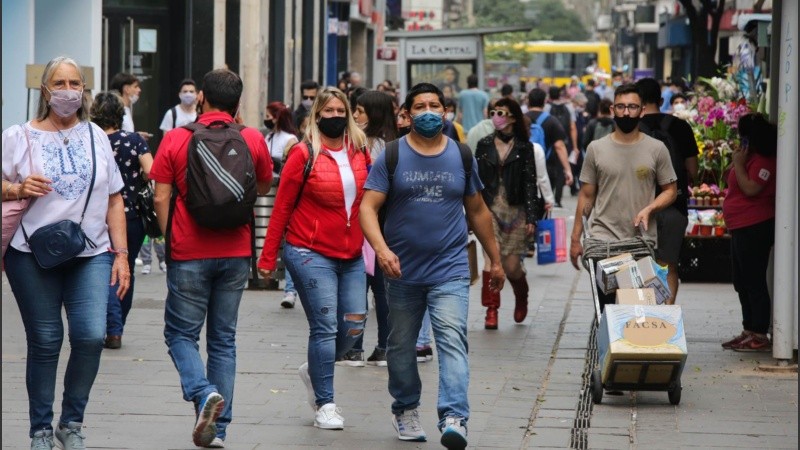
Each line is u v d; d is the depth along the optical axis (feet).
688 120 172.14
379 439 83.10
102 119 111.75
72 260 74.08
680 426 87.40
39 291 73.77
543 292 157.28
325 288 84.94
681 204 111.24
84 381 75.15
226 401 80.48
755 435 84.89
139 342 117.39
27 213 73.26
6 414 88.22
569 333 126.72
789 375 104.88
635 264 95.76
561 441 83.30
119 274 76.18
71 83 73.00
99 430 83.97
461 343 77.82
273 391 97.76
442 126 77.71
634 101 101.40
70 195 73.51
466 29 391.86
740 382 102.22
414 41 394.11
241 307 141.28
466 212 81.35
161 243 168.55
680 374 92.17
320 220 84.99
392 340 80.69
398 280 79.15
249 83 290.15
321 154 85.15
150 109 254.88
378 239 77.71
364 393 97.86
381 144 106.73
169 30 254.68
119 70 251.19
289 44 345.51
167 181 79.15
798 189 104.73
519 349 117.39
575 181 315.37
